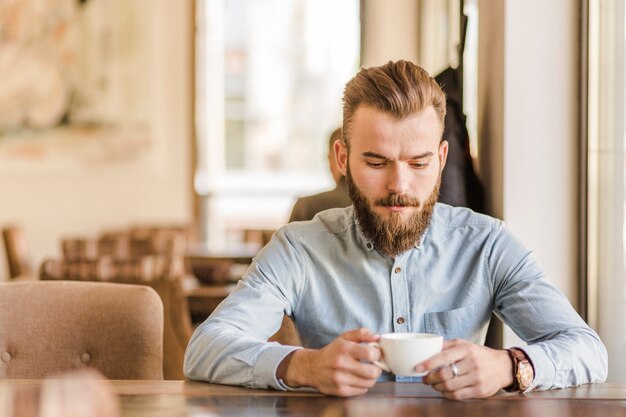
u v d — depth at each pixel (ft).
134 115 22.31
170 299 8.24
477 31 7.86
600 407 3.81
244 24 23.35
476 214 5.17
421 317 4.95
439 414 3.63
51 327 5.43
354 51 23.57
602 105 6.26
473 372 3.88
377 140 4.44
